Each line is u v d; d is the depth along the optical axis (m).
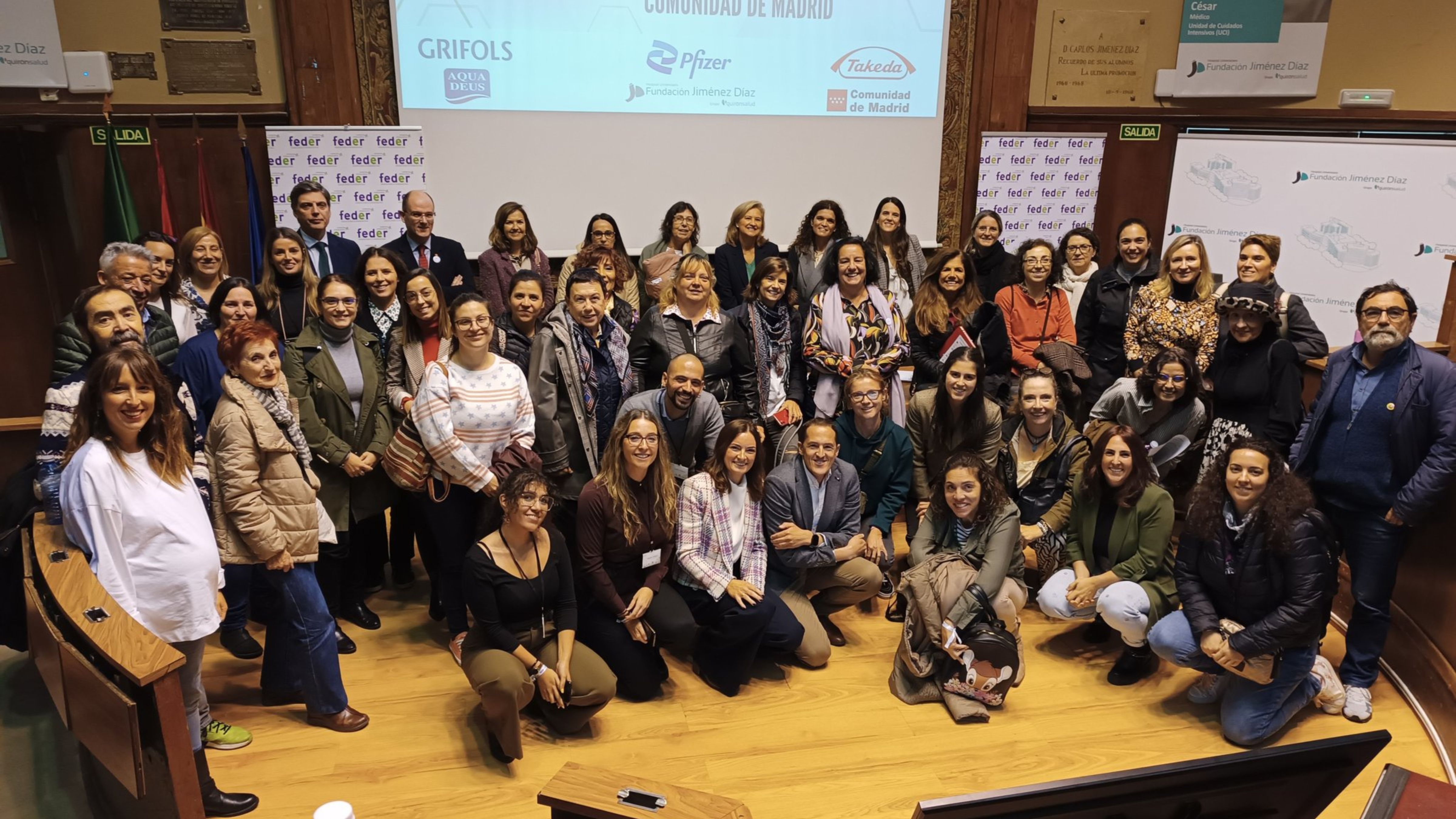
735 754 2.87
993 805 1.40
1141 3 6.19
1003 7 6.05
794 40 5.91
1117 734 3.00
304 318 3.73
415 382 3.34
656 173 5.94
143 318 3.34
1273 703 2.90
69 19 5.07
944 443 3.80
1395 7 6.02
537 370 3.36
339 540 3.37
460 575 3.25
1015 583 3.32
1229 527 2.91
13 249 5.32
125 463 2.27
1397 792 1.43
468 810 2.60
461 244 5.57
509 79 5.61
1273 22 6.06
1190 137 6.09
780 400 3.91
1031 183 6.00
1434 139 6.04
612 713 3.08
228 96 5.38
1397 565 3.10
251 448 2.68
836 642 3.56
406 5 5.39
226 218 5.50
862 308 4.00
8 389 5.40
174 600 2.34
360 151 5.21
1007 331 4.24
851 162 6.16
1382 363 3.04
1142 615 3.17
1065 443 3.66
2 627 2.70
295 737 2.90
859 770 2.80
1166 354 3.54
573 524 3.48
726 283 4.97
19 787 2.72
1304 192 5.84
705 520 3.19
